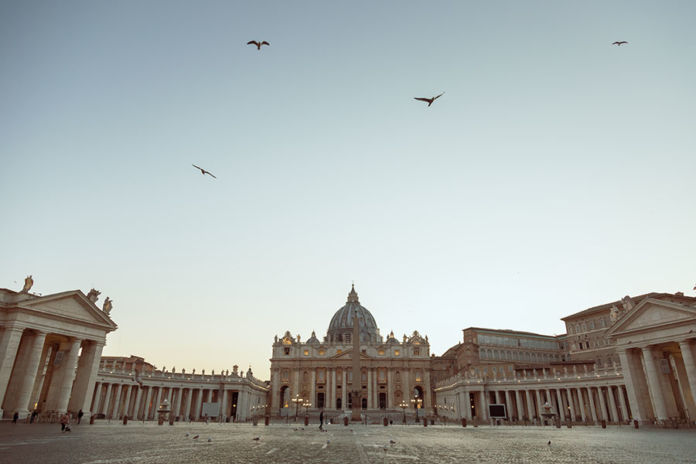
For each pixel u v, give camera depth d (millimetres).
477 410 106125
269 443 28500
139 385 93625
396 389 156375
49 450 20469
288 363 159625
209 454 20656
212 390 114062
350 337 176500
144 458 18469
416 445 28547
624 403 77625
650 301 53812
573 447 26797
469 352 123812
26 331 52156
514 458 20594
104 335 60750
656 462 18922
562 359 136875
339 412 138125
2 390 47344
